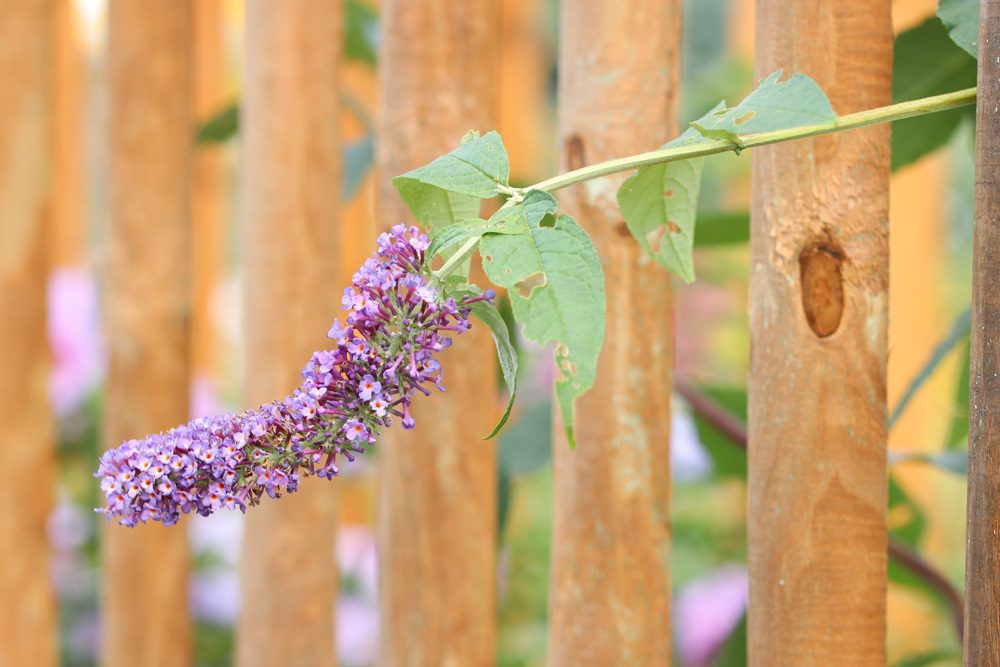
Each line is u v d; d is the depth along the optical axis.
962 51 1.24
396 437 1.26
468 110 1.24
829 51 1.12
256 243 1.32
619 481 1.19
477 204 1.09
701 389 1.46
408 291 1.04
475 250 1.05
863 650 1.12
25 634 1.43
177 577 1.43
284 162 1.31
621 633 1.19
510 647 1.87
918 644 1.77
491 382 1.26
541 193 1.04
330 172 1.32
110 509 1.04
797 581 1.13
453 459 1.25
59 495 2.03
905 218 1.82
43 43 1.42
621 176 1.18
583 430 1.19
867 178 1.12
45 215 1.43
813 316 1.12
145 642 1.42
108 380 1.42
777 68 1.13
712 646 1.73
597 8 1.18
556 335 1.03
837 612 1.12
